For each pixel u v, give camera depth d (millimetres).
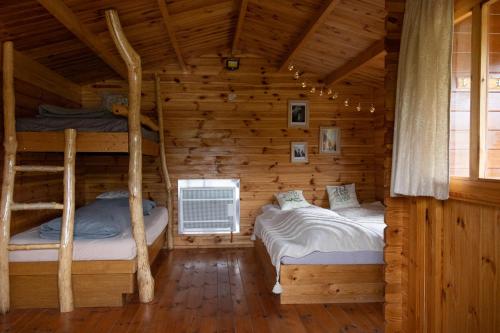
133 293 3479
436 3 1777
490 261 1613
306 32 3916
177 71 5379
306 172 5551
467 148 1990
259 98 5480
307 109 5523
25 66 3695
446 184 1724
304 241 3299
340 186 5539
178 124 5402
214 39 4883
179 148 5418
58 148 3268
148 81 5355
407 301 2258
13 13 2936
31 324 2848
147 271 3311
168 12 3566
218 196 5477
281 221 4172
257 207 5516
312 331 2723
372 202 5578
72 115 3582
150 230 3846
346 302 3256
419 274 2105
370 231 3363
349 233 3303
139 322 2879
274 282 3416
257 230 4918
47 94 4215
